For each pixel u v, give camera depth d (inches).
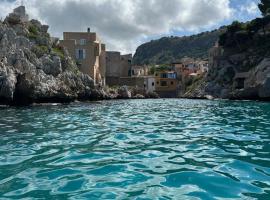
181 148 355.6
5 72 1141.7
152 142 395.5
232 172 255.0
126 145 375.2
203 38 7598.4
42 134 459.2
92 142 395.2
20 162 289.7
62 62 1662.2
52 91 1333.7
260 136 435.2
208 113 851.4
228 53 2581.2
